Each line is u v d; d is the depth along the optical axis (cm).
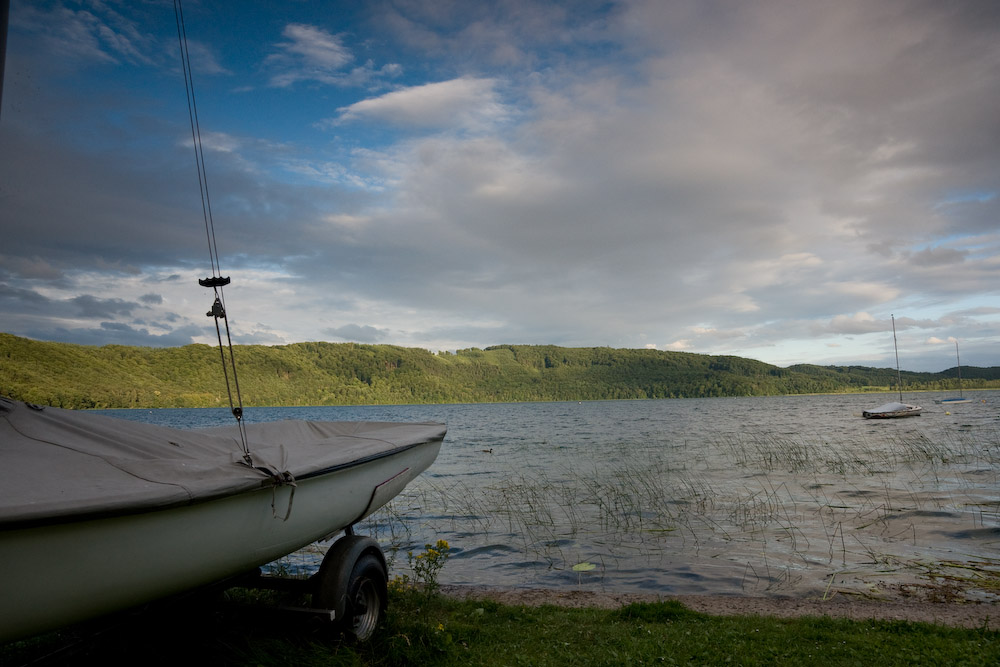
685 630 488
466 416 8988
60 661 329
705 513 1106
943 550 819
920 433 3123
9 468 265
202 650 360
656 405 14575
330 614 365
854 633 475
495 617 536
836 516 1052
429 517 1119
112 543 245
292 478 330
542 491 1401
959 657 411
